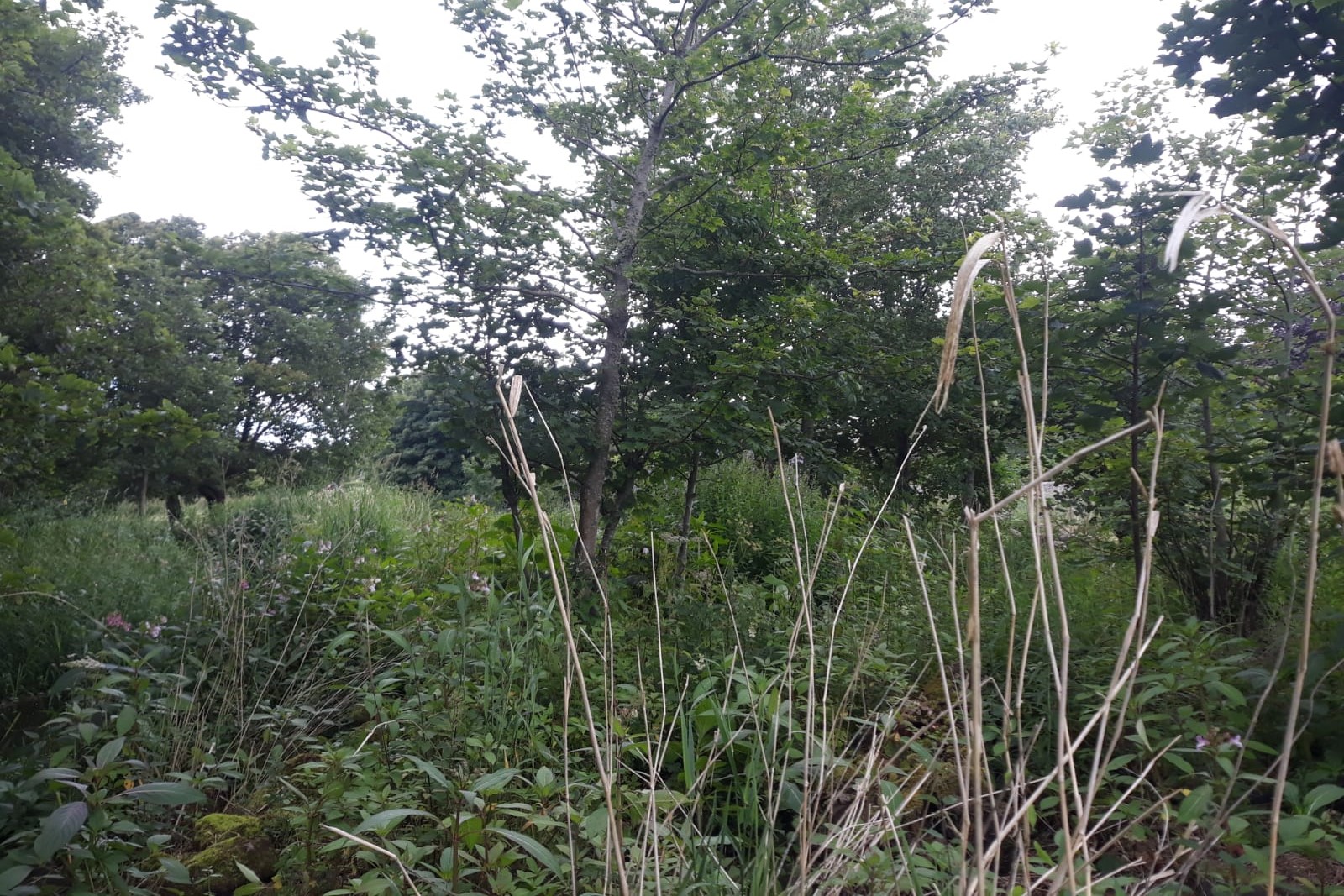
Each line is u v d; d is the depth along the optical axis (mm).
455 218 5250
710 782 2998
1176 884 2020
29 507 9258
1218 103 3795
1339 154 3652
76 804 2662
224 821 3533
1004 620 4039
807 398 6047
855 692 3701
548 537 1547
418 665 4000
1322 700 2957
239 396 16719
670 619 4996
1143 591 1343
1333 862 2488
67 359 6340
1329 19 3336
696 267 6391
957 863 2162
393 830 3125
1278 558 4227
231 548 6914
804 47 7238
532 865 2682
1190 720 2852
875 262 6219
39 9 6621
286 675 5035
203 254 5293
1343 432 3527
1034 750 3217
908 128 6191
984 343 4523
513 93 6402
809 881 2037
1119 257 4055
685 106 6379
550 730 3582
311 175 5277
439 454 18500
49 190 11266
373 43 5289
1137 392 4059
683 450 6102
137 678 4000
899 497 7625
